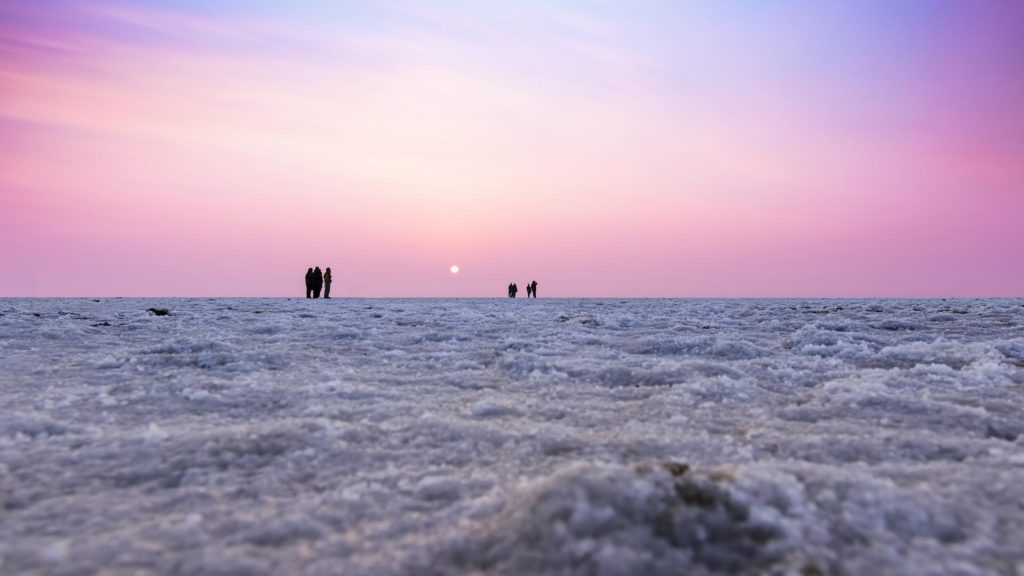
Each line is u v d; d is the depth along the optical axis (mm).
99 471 3434
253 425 4465
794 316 15992
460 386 6328
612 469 2721
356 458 3699
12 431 4230
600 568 2117
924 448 3896
